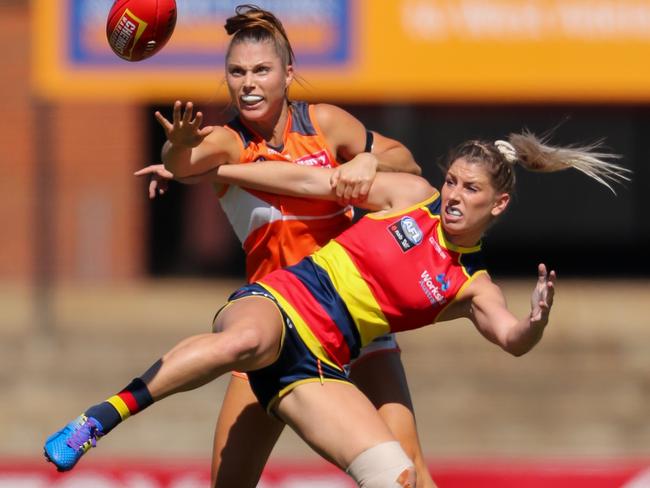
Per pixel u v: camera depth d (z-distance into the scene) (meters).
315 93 43.94
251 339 16.88
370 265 18.22
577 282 60.19
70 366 46.62
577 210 66.75
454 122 63.91
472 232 18.25
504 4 43.97
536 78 44.09
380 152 19.84
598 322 48.47
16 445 43.72
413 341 47.75
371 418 17.28
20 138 58.34
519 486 24.77
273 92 18.81
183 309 51.09
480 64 44.03
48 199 57.19
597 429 44.31
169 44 43.41
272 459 39.09
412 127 63.69
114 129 58.19
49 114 56.72
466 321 50.62
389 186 18.67
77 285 58.09
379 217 18.53
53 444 16.23
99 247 58.31
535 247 66.75
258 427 19.59
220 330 17.55
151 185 18.70
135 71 43.53
